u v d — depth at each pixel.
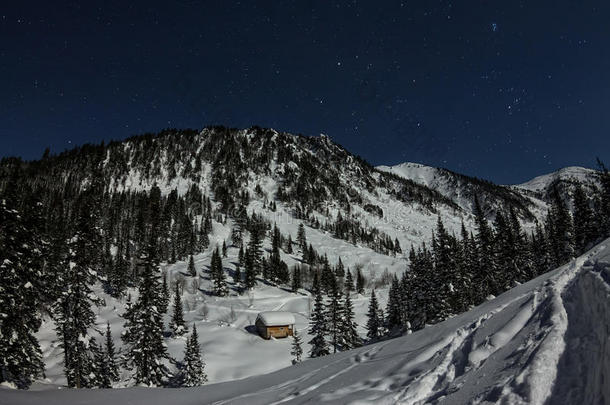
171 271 113.44
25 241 25.61
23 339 24.72
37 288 26.33
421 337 10.58
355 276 142.38
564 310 5.79
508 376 4.75
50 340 50.56
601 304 4.80
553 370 4.39
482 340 6.74
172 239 133.12
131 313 30.70
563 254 50.56
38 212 27.05
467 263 48.19
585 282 5.89
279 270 122.88
